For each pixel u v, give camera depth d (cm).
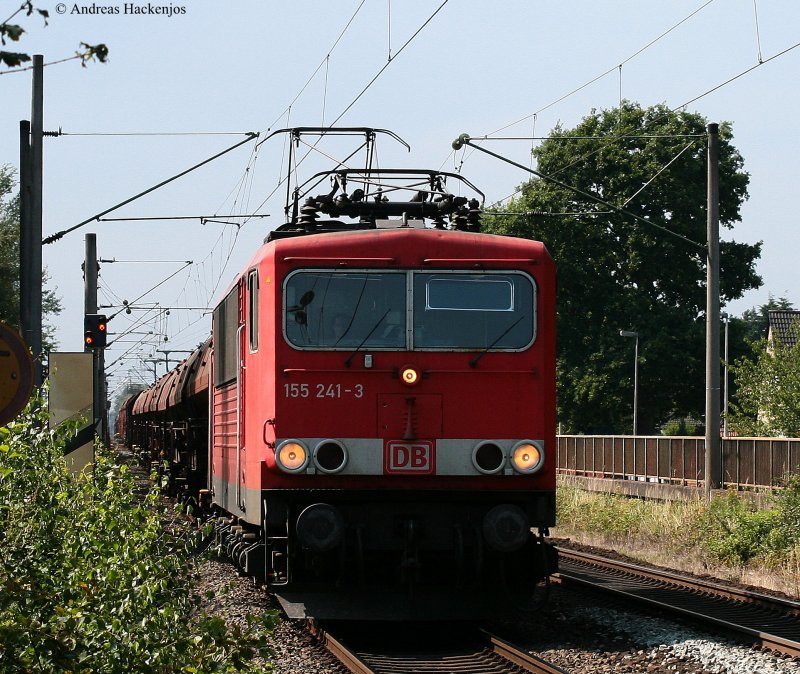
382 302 2420
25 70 1006
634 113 11794
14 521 1716
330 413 2388
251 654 1474
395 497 2411
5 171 9731
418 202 2875
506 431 2406
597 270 11669
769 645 2217
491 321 2431
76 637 1397
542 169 11912
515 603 2412
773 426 6384
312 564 2391
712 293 5412
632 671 2048
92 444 3662
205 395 4362
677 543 4256
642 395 11456
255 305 2541
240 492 2753
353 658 2023
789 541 3784
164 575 1577
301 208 2812
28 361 1238
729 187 11762
